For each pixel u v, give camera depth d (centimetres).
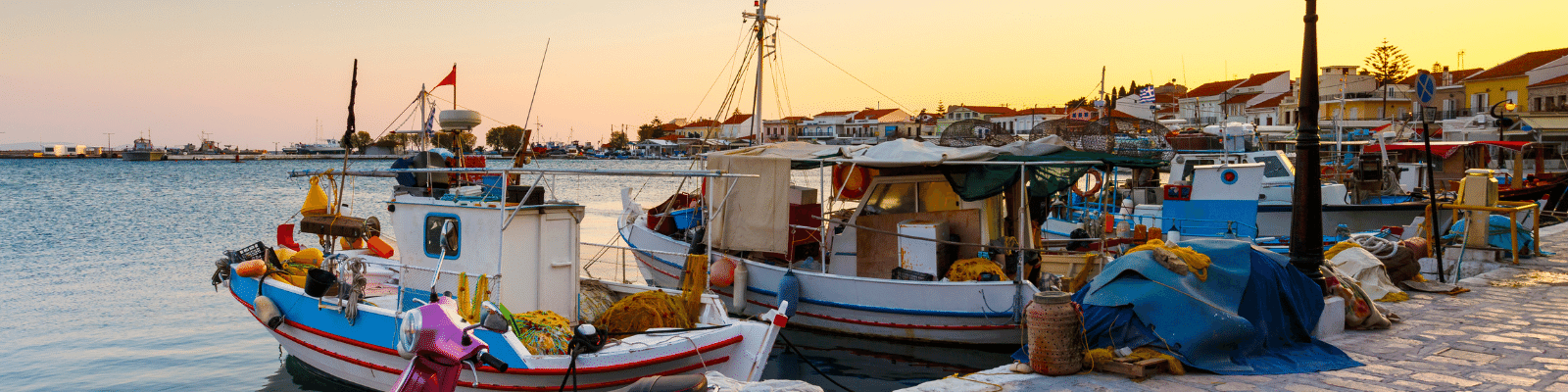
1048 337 762
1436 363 812
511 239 938
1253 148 2997
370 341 955
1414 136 4397
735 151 1445
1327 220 2191
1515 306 1109
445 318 616
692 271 1032
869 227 1291
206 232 3109
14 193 5638
